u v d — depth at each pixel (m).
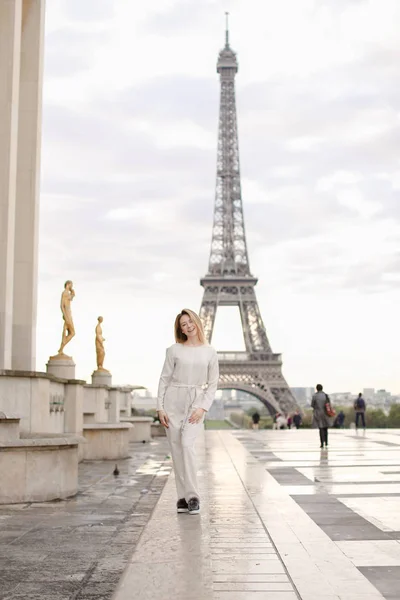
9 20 29.33
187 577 8.86
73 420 31.00
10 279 28.44
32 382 23.73
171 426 14.11
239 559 10.16
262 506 15.34
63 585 9.76
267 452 34.03
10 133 28.72
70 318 34.00
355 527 13.05
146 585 8.47
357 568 9.76
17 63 29.67
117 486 21.97
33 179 33.72
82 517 15.70
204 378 14.27
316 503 16.09
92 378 46.00
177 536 11.50
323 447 38.16
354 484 19.97
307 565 9.80
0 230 28.34
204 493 17.66
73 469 19.69
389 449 36.16
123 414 60.16
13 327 32.84
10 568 10.73
